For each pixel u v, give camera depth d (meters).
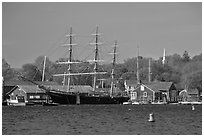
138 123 135.50
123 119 152.50
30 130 114.69
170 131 114.12
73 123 135.00
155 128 120.81
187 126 126.38
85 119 152.12
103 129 117.62
